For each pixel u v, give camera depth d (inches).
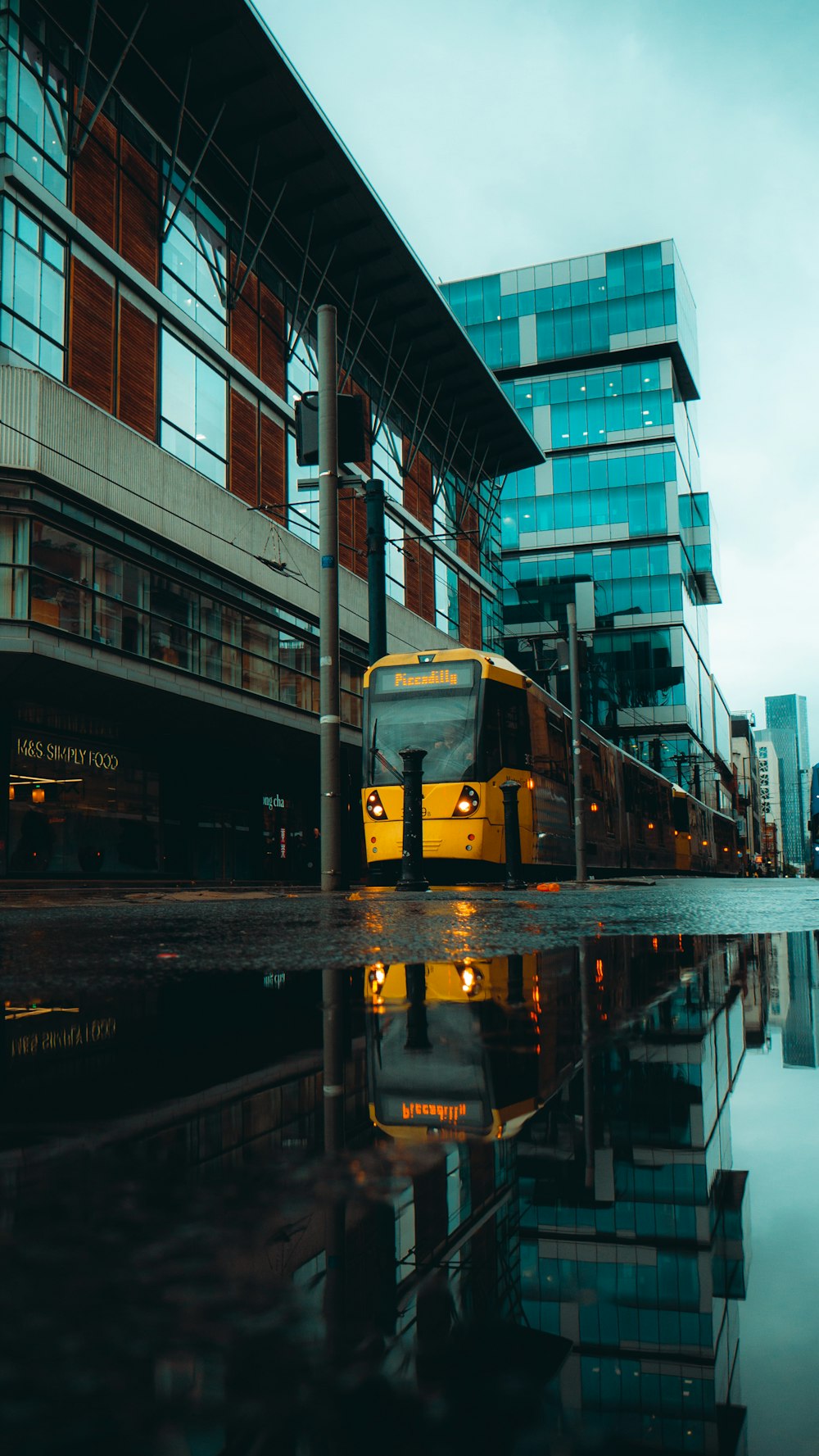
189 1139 37.7
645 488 2711.6
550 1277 23.4
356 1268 23.1
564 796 804.6
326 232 1181.7
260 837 1165.7
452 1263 24.0
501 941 162.4
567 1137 39.2
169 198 957.2
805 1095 48.1
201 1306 20.2
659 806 1364.4
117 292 872.9
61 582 785.6
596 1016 78.0
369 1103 45.1
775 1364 19.7
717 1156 36.5
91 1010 80.7
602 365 2778.1
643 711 2630.4
